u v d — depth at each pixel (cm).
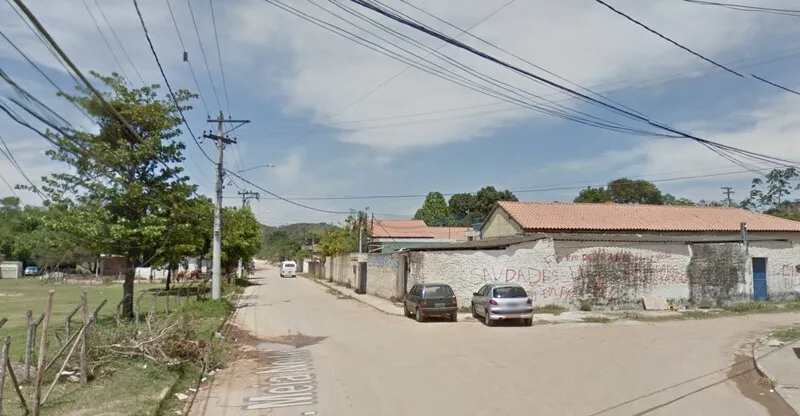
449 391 984
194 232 2138
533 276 2628
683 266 2789
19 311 2519
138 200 1845
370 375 1153
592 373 1131
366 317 2458
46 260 4828
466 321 2253
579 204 3691
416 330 1959
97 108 870
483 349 1482
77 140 898
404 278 3172
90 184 1764
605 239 2697
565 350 1446
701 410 854
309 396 985
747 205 5594
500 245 2623
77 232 1753
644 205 3806
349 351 1498
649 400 909
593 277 2670
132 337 1274
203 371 1234
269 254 16600
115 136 1781
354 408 888
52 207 1759
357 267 4400
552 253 2650
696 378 1092
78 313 2398
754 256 2922
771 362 1223
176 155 1942
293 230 16750
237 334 1878
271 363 1346
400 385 1046
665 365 1228
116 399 910
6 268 6588
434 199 8438
